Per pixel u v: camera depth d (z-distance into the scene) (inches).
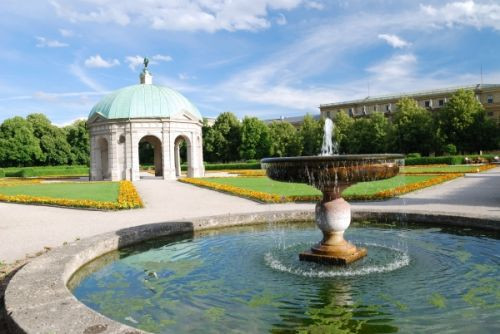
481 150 3006.9
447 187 1055.6
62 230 571.2
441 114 3097.9
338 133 3398.1
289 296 290.8
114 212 746.8
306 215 573.9
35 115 3806.6
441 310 257.0
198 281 330.0
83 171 2847.0
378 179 357.1
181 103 2133.4
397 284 307.1
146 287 319.0
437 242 430.6
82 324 197.3
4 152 3336.6
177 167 2292.1
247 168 2721.5
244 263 378.6
